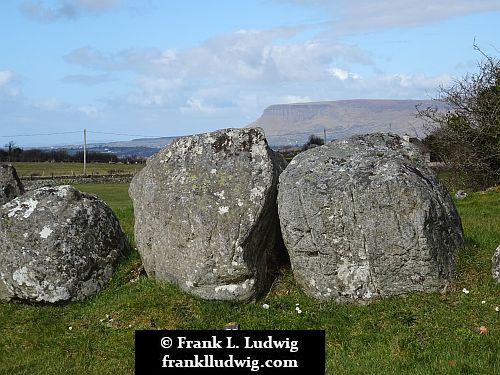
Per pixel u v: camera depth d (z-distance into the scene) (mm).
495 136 15531
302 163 5988
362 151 5996
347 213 5578
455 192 15750
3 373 4957
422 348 4867
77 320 5773
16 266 6105
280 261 6375
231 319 5508
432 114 16844
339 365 4762
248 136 6113
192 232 5777
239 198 5816
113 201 17578
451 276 5707
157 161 6254
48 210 6336
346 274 5645
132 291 6074
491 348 4766
